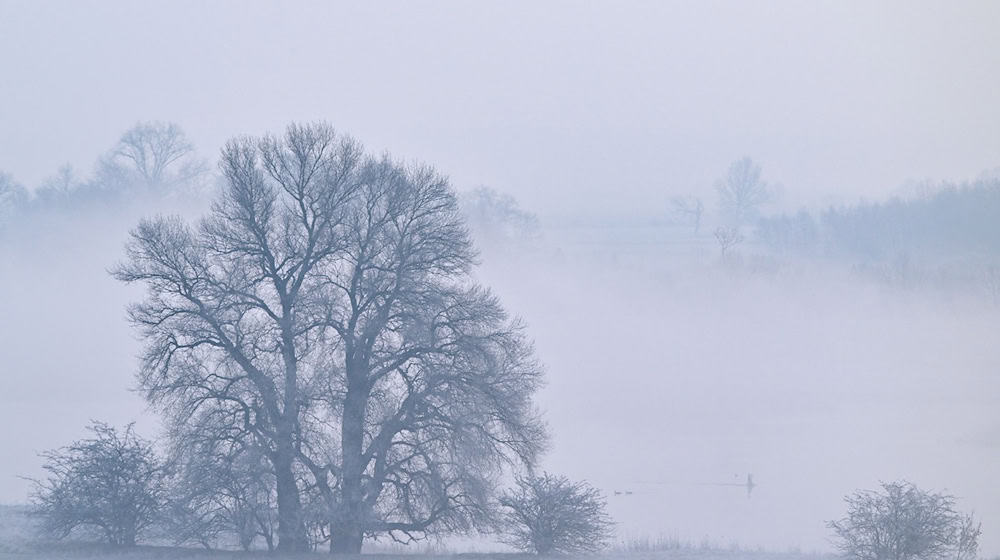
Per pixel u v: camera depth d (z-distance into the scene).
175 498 68.06
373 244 68.62
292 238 69.12
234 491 65.75
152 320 68.88
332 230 68.06
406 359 68.50
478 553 70.44
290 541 67.88
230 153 69.31
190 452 66.12
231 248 68.12
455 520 68.94
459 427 67.31
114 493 69.38
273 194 69.25
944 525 61.12
